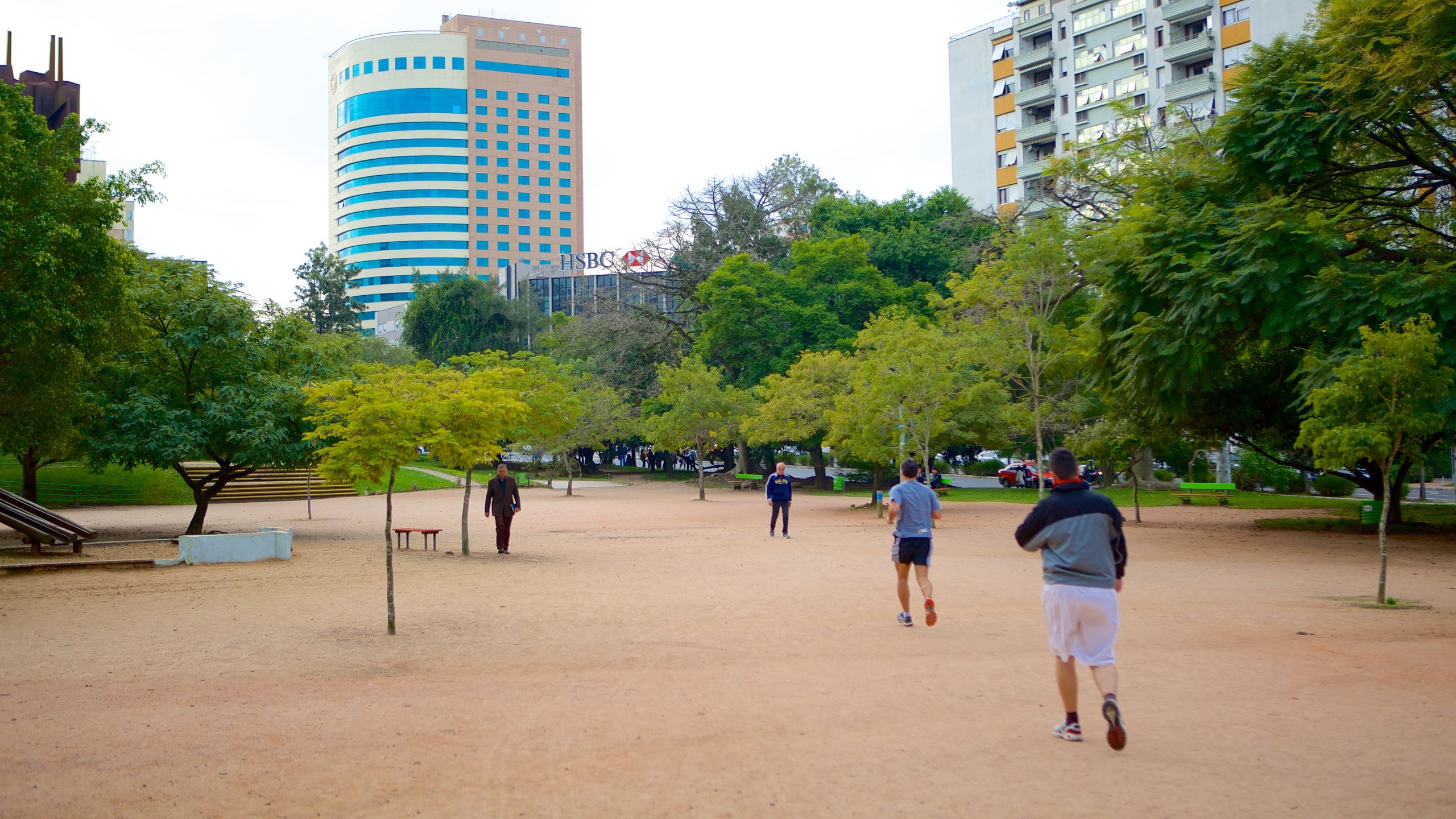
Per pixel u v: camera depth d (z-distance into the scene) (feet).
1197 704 22.90
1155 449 141.28
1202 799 16.28
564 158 538.06
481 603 41.52
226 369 75.77
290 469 77.10
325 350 83.76
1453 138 71.15
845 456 110.63
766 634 33.35
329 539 78.59
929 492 34.50
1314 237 58.90
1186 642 31.14
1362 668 26.91
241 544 59.47
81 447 71.51
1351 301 58.23
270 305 82.64
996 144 239.30
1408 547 65.26
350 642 32.37
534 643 32.09
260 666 28.50
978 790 16.84
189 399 75.77
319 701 23.99
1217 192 70.03
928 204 199.93
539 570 54.03
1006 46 238.27
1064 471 20.35
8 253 45.98
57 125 80.23
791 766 18.39
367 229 514.68
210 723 21.81
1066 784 17.13
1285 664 27.58
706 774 17.97
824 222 204.74
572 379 156.87
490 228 521.65
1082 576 19.61
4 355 49.85
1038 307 93.45
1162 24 202.18
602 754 19.31
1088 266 81.82
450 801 16.56
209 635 33.88
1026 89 231.09
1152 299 69.21
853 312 171.32
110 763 18.85
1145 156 100.27
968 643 31.27
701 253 205.26
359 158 518.37
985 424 106.22
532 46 533.96
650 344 201.46
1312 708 22.50
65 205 50.08
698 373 137.39
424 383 46.50
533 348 252.21
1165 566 54.19
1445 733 20.26
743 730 21.02
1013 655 29.27
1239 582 47.37
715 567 55.16
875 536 77.20
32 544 62.28
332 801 16.61
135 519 105.19
